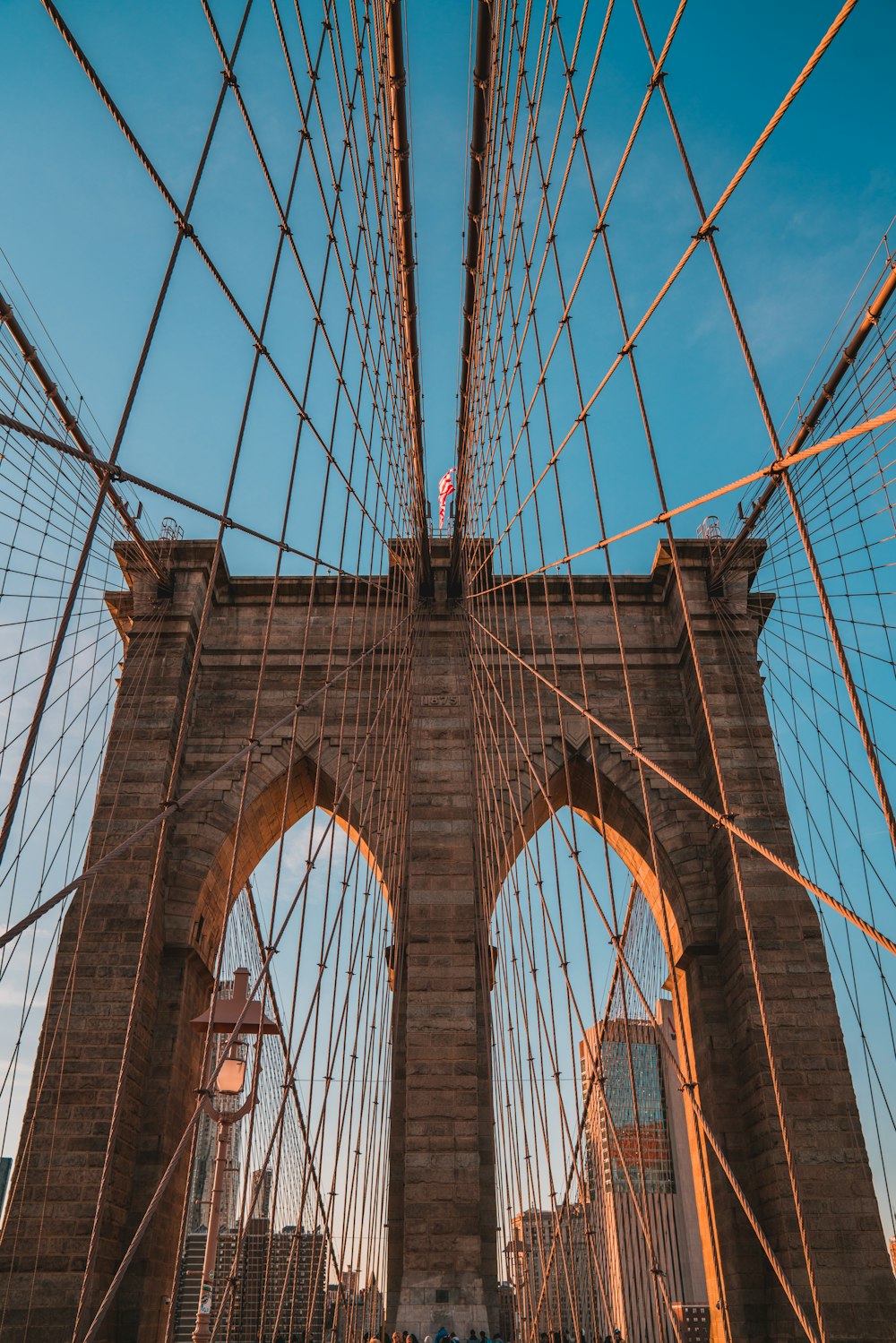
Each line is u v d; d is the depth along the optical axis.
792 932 27.44
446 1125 26.00
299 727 31.77
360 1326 23.00
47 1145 24.94
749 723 30.55
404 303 27.38
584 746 31.61
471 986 27.73
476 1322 23.55
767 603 33.22
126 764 30.20
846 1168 24.70
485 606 33.91
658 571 33.97
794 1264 23.83
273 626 33.38
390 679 31.77
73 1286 23.52
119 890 28.28
